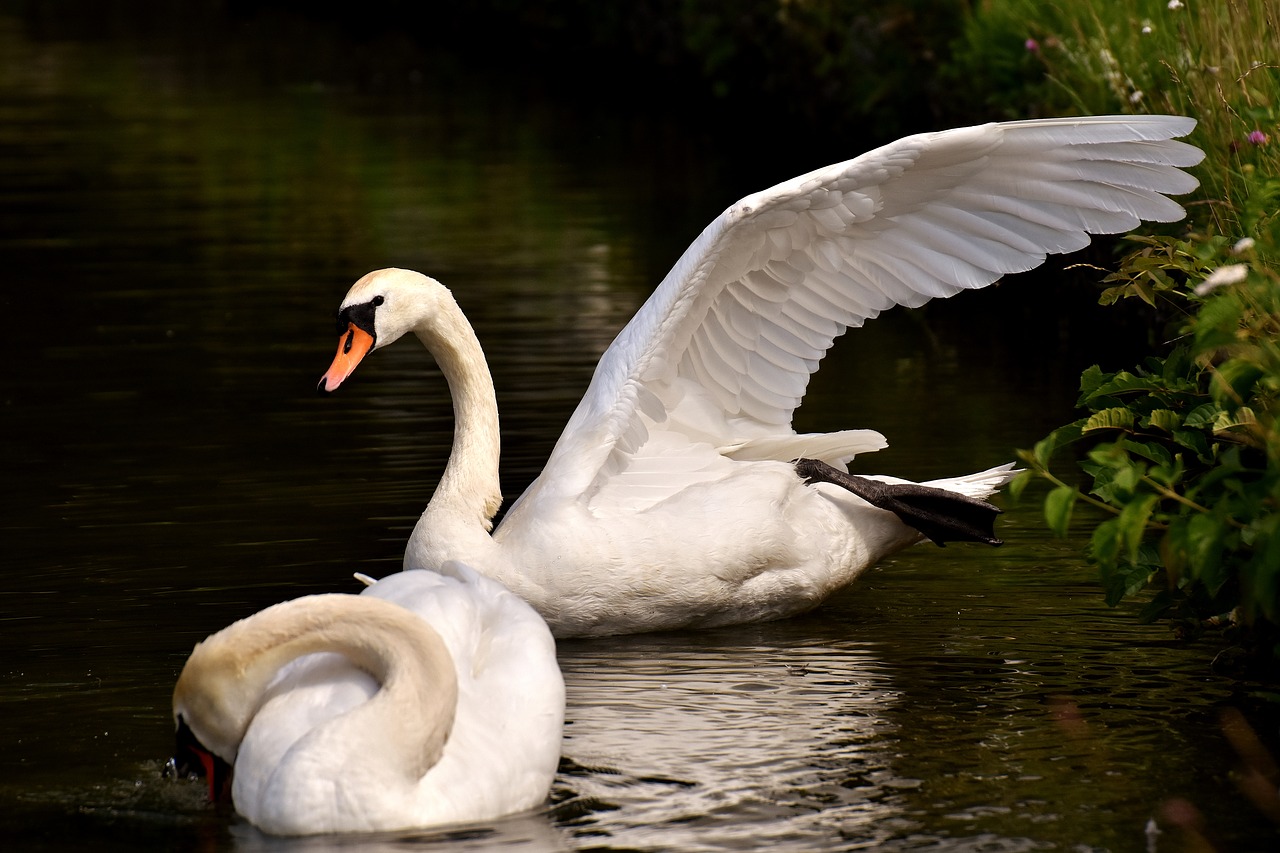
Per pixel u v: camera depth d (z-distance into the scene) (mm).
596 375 11430
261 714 8164
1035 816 7793
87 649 10297
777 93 31469
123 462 14547
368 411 16156
